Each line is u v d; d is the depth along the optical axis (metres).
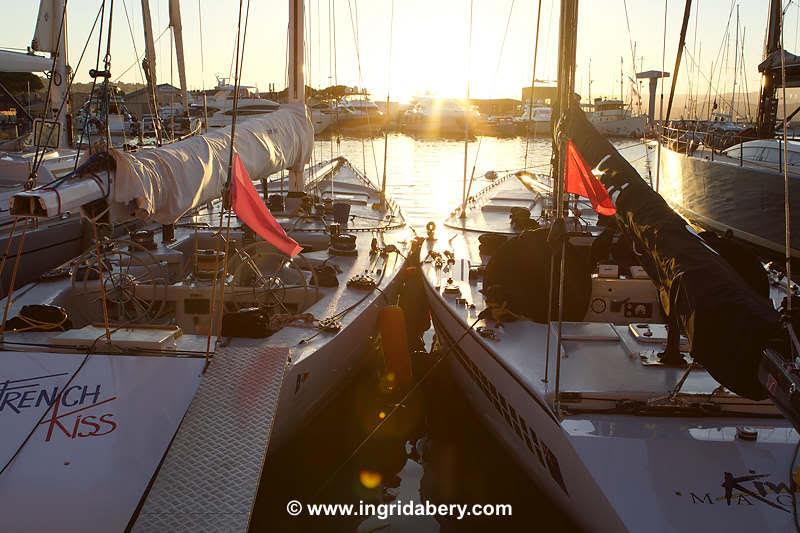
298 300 7.02
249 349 4.91
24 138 11.40
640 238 4.11
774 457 4.11
